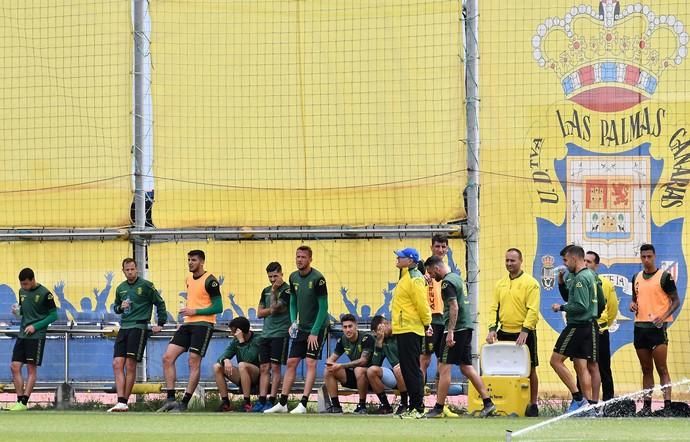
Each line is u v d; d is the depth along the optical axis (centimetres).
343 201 6072
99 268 6225
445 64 5975
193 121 6169
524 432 4378
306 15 6097
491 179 5947
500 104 5950
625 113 5916
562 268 5722
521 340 5438
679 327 5859
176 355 5750
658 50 5909
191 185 6166
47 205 6262
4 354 6312
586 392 5309
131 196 6191
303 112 6100
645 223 5897
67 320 6238
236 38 6147
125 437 4125
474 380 5288
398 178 6016
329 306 6078
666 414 5494
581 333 5297
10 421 4988
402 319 5134
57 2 6253
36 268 6275
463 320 5262
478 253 5934
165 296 6191
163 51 6175
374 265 6056
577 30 5934
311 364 5631
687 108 5894
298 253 5672
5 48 6300
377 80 6041
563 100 5931
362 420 5009
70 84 6247
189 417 5247
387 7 6028
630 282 5900
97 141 6222
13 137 6294
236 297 6150
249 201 6138
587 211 5903
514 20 5950
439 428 4531
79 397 6625
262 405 5775
